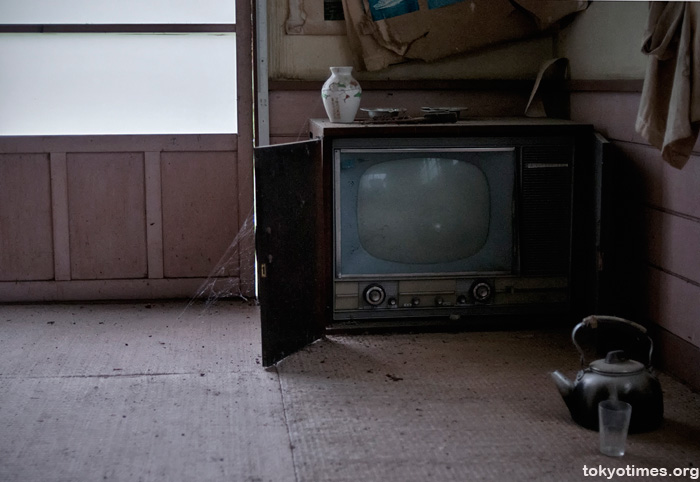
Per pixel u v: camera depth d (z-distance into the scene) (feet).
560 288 9.54
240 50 10.67
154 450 6.61
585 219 9.33
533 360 8.69
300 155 8.65
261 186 8.18
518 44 10.88
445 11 10.48
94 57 10.58
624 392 6.84
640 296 8.82
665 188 8.22
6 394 7.77
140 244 10.98
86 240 10.88
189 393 7.82
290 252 8.68
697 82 6.40
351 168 9.04
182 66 10.74
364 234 9.21
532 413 7.31
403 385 8.00
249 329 9.95
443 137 9.12
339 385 8.01
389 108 10.43
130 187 10.84
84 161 10.71
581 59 10.12
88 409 7.43
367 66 10.54
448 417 7.22
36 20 10.42
